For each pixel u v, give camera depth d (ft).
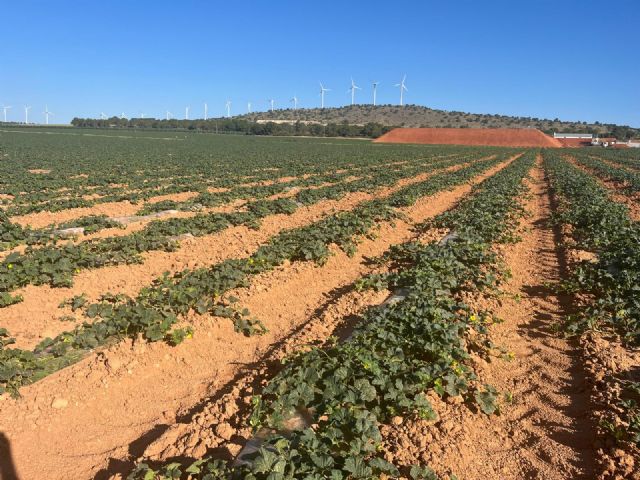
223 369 27.12
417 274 35.96
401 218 65.77
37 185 88.94
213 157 180.86
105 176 107.04
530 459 18.58
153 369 26.73
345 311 32.81
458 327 27.73
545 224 63.26
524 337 29.40
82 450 20.88
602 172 133.69
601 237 49.03
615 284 34.42
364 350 23.76
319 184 103.04
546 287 37.35
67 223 56.18
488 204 71.51
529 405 22.27
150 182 98.63
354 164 157.17
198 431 20.27
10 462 20.02
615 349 26.61
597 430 19.43
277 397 20.99
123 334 29.30
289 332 31.24
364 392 20.57
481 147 356.38
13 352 26.20
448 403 21.77
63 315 32.50
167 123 583.99
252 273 40.45
